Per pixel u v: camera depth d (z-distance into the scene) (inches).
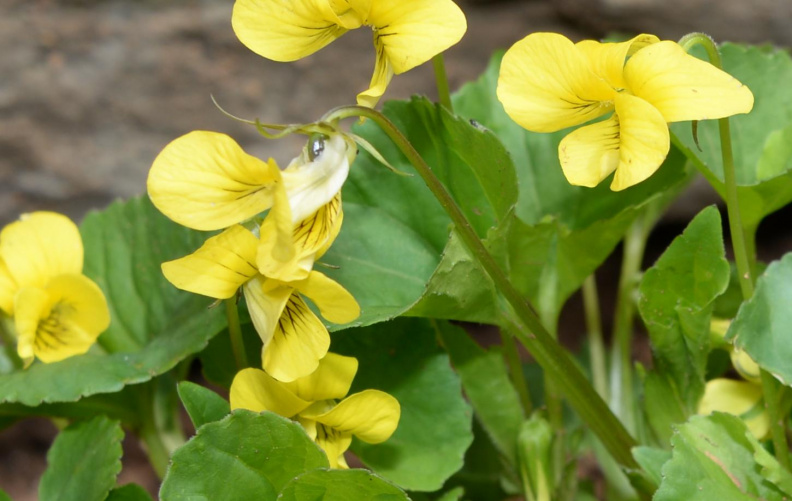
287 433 8.8
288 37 8.8
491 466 10.3
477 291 9.2
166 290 10.3
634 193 10.2
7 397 9.4
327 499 8.9
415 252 9.9
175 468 8.8
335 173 8.5
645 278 9.3
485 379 9.9
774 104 10.5
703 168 9.7
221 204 8.6
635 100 8.3
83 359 9.7
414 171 9.9
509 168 9.2
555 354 9.3
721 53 10.5
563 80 8.6
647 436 10.1
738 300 10.2
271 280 8.6
